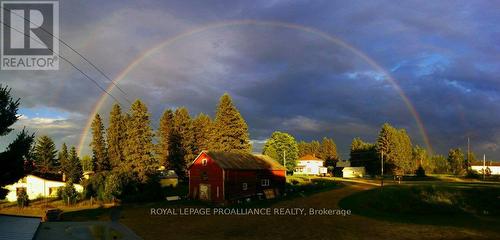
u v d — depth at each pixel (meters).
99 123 94.12
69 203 56.34
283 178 63.44
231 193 52.69
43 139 104.31
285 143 113.88
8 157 27.95
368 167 127.44
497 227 31.61
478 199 43.69
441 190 47.06
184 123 85.19
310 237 28.47
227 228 32.34
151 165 69.69
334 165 160.12
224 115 76.88
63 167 88.62
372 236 28.48
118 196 59.06
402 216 38.06
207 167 54.22
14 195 66.75
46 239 26.16
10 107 29.08
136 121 70.38
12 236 21.05
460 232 29.52
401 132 125.88
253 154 63.50
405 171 120.25
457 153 144.50
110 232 30.14
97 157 93.12
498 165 132.38
